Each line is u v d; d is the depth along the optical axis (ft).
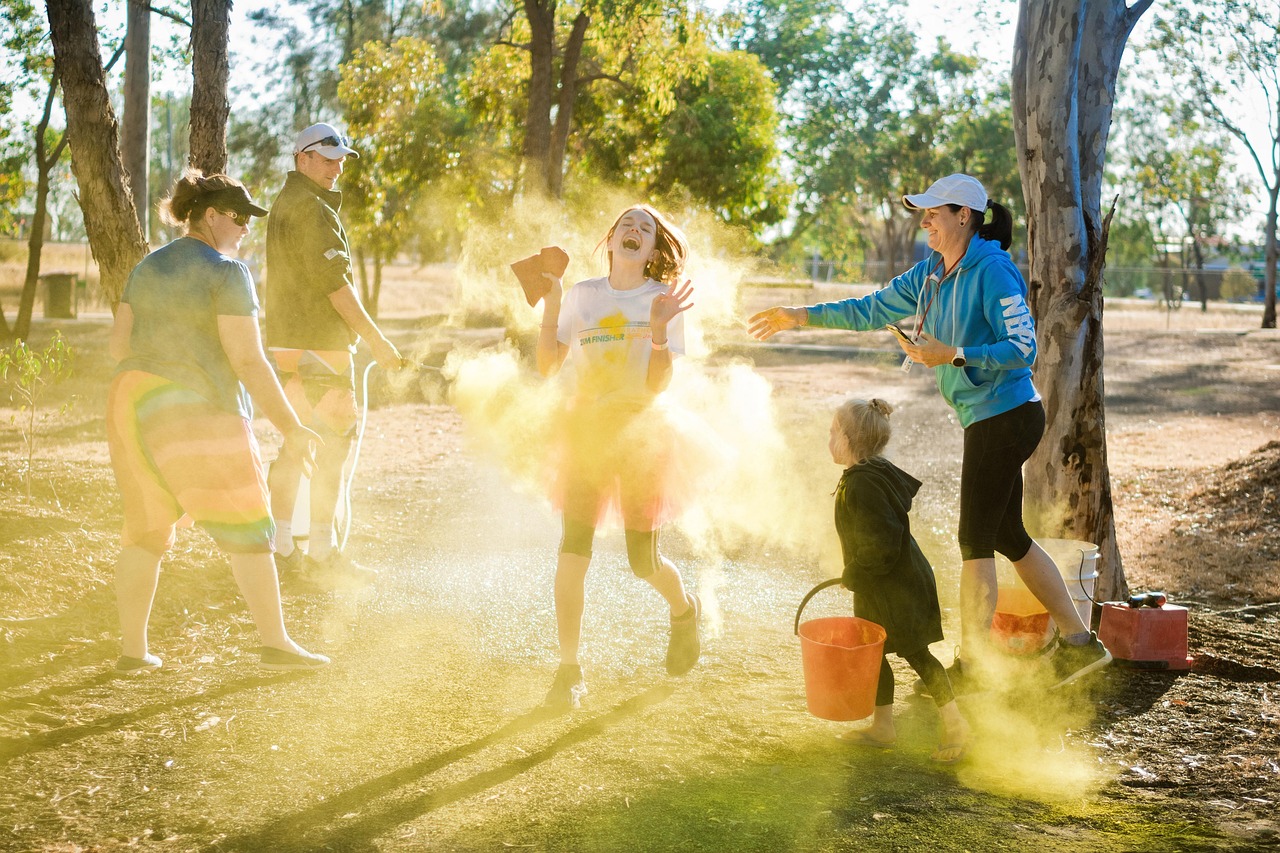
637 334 14.14
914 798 10.91
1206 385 62.95
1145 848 9.77
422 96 73.92
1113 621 15.81
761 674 14.90
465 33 75.92
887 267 143.02
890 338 95.20
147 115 50.24
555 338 14.44
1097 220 18.10
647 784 11.10
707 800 10.73
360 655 15.26
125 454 13.10
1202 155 134.31
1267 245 116.98
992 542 13.92
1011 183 170.09
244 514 13.21
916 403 51.06
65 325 93.25
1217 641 16.87
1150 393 59.36
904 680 15.05
